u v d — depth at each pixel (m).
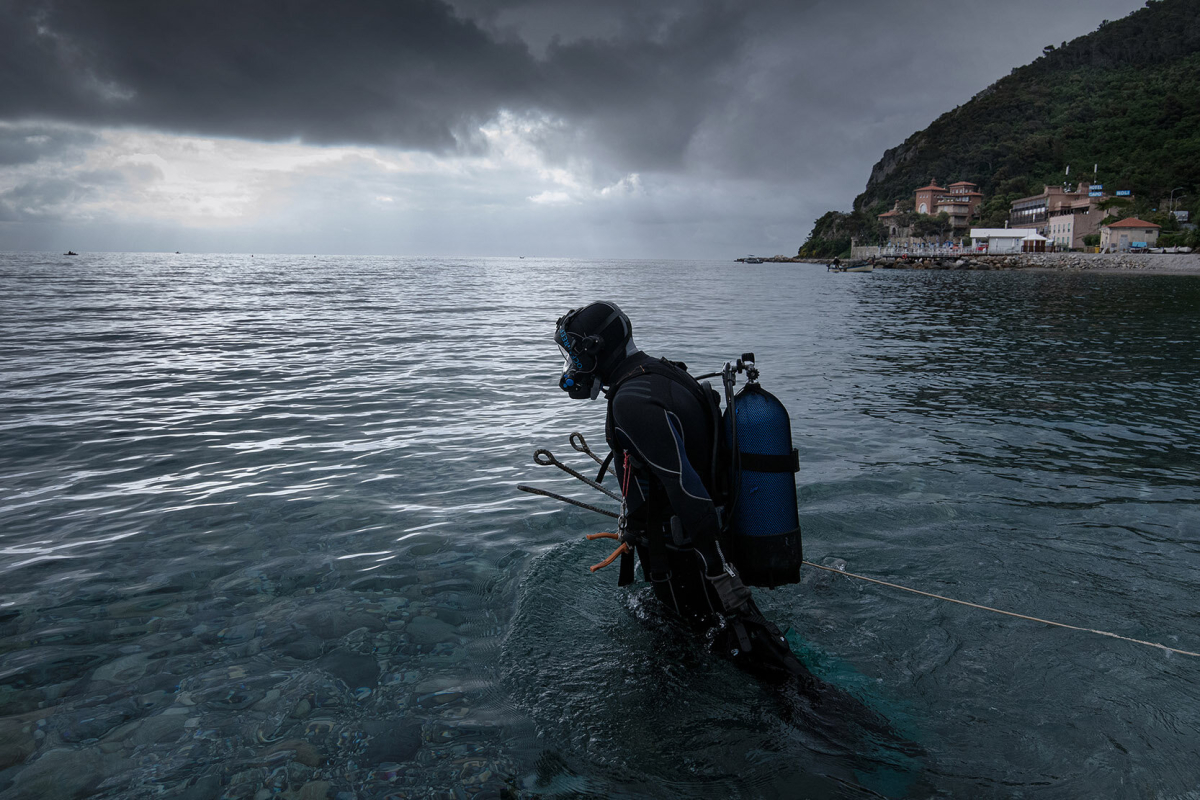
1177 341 12.59
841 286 46.16
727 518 2.33
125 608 2.91
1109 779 1.87
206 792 1.85
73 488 4.53
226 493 4.43
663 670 2.40
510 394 7.72
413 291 31.77
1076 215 109.12
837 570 3.20
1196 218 103.06
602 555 3.40
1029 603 2.86
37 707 2.23
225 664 2.48
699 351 11.58
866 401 7.28
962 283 50.09
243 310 19.62
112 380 8.45
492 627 2.75
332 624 2.77
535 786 1.87
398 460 5.17
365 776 1.91
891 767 1.92
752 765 1.94
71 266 67.19
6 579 3.20
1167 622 2.69
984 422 6.24
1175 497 4.16
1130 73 193.75
